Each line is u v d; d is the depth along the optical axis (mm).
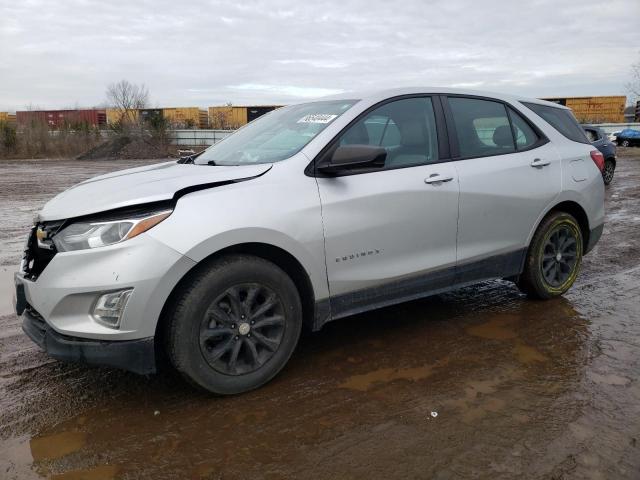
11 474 2498
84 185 3559
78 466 2557
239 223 3037
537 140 4668
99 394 3236
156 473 2504
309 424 2895
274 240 3168
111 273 2797
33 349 3896
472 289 5250
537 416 2936
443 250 3979
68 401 3156
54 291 2854
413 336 4078
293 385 3330
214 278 3010
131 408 3074
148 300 2830
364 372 3498
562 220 4703
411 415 2967
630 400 3096
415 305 4773
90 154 34000
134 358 2877
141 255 2816
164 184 3113
